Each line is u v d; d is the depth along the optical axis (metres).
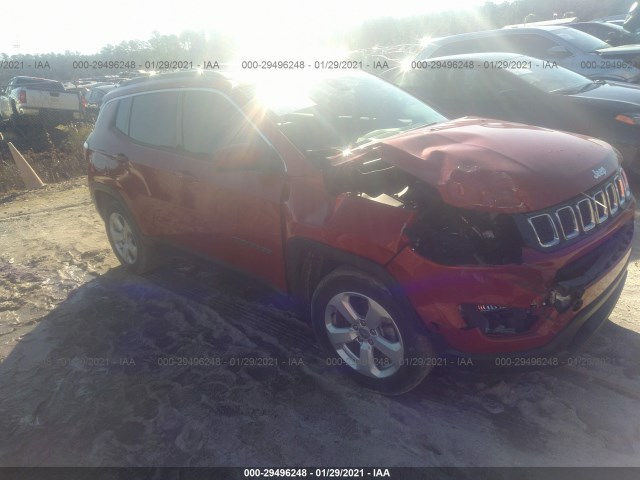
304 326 3.91
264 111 3.53
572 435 2.72
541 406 2.93
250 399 3.16
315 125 3.62
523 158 2.85
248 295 4.43
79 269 5.34
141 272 4.98
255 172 3.44
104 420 3.09
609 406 2.88
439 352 2.79
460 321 2.63
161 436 2.93
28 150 13.65
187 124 4.03
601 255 2.83
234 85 3.76
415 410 2.98
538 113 6.36
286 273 3.41
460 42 9.99
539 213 2.57
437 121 4.18
